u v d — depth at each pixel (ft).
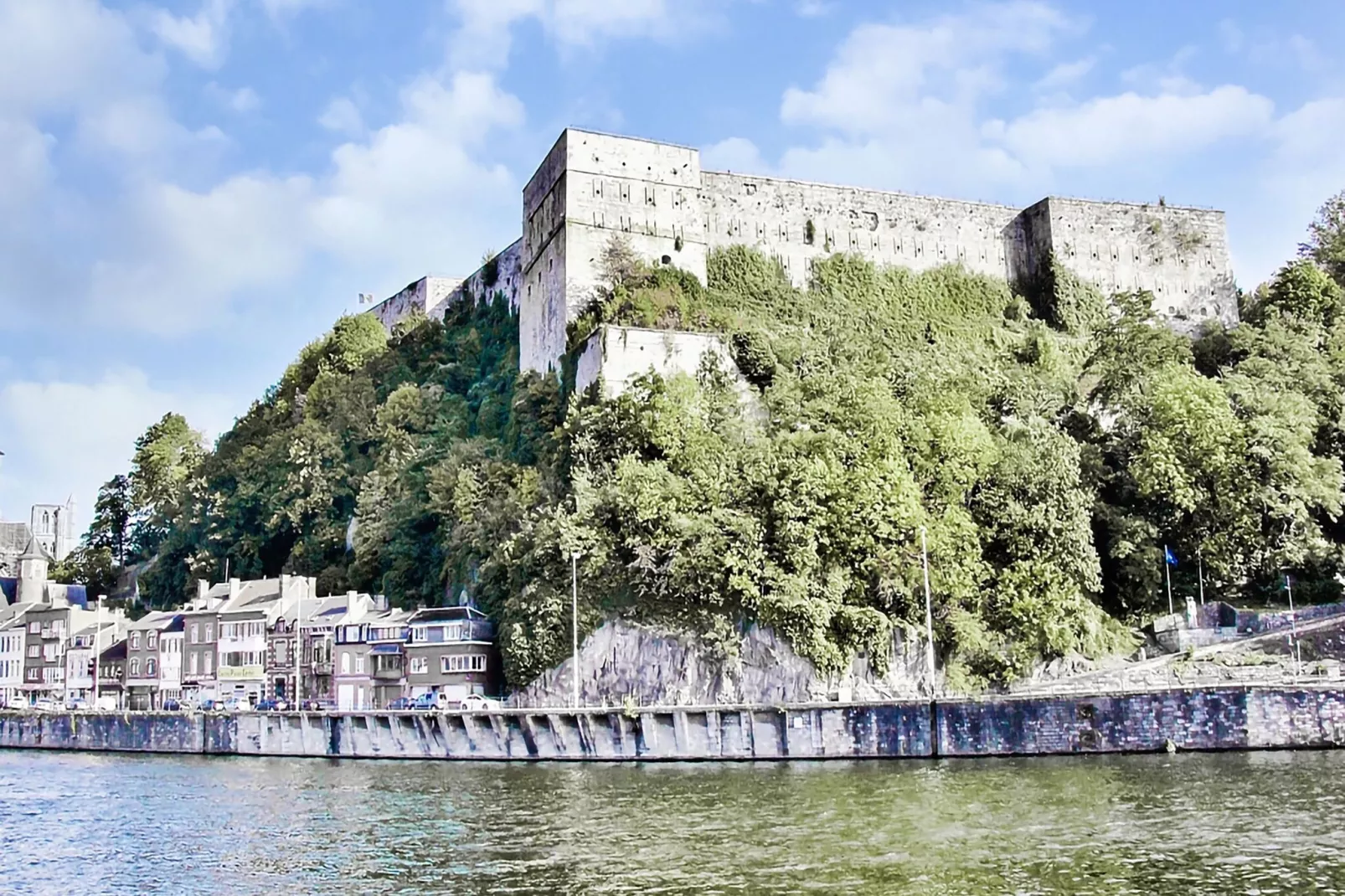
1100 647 325.21
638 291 432.25
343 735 341.00
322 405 547.49
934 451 342.64
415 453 457.27
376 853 200.64
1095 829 191.93
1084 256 519.60
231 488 546.67
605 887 170.50
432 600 406.62
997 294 508.94
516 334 503.20
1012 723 265.54
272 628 427.33
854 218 497.87
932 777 242.17
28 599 589.73
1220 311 531.91
